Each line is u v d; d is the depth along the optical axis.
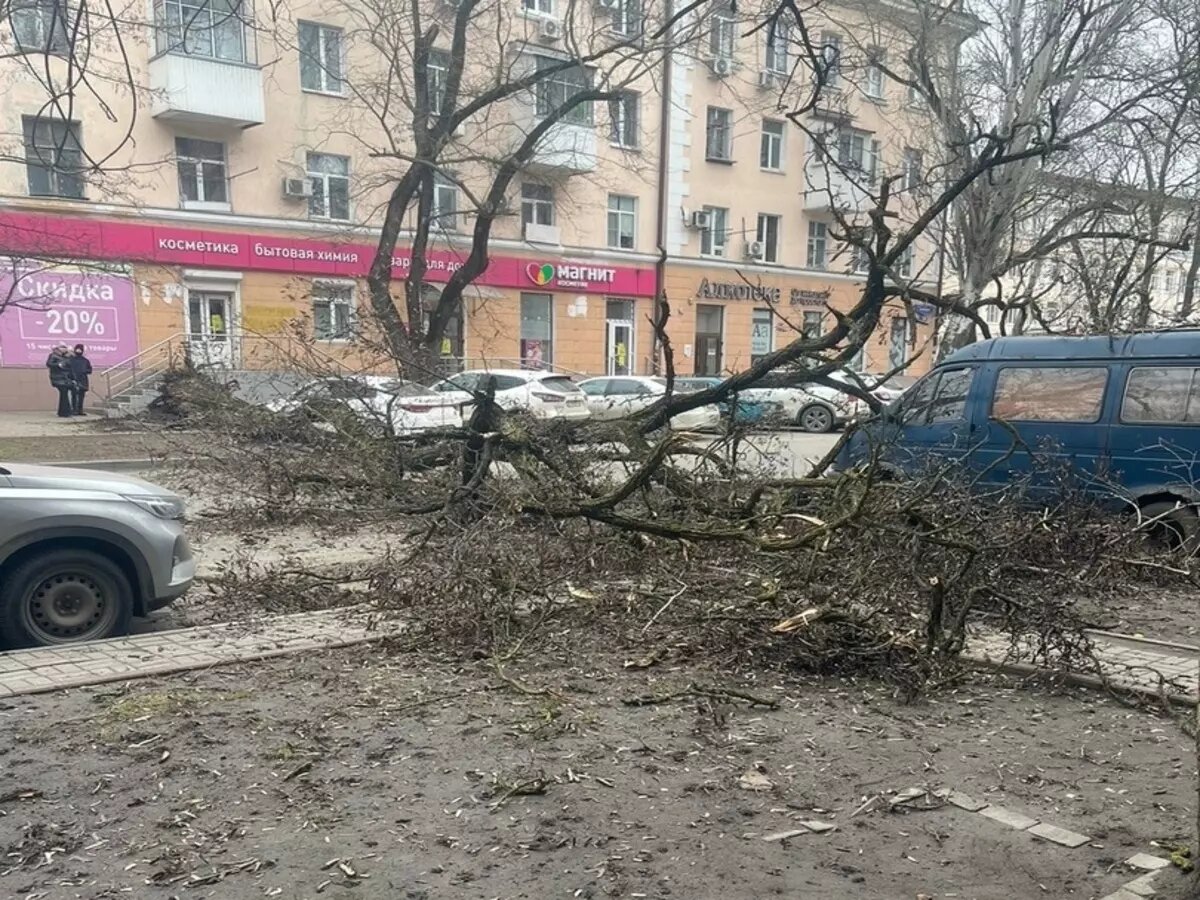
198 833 3.26
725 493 8.06
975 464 9.78
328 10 24.06
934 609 5.07
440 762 3.87
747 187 33.25
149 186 19.25
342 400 9.41
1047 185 18.03
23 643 5.67
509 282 28.88
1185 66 16.11
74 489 5.92
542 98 21.97
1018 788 3.74
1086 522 7.53
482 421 8.28
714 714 4.47
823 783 3.76
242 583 7.39
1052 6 16.20
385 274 18.36
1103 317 13.37
